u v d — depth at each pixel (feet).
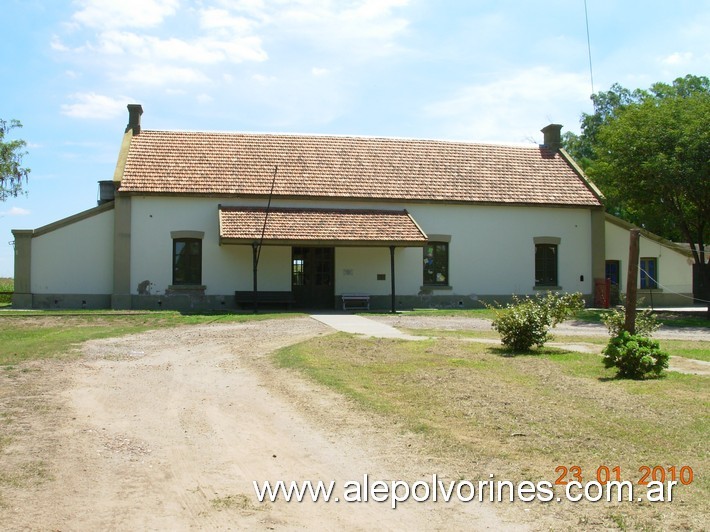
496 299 96.32
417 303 94.07
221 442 26.17
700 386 35.42
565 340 57.72
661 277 107.96
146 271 86.58
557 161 106.22
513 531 18.11
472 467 22.88
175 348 52.11
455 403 31.42
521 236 97.55
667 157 83.05
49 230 86.48
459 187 96.53
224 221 83.61
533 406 30.78
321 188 91.50
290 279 90.27
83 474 22.16
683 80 125.49
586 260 99.71
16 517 18.49
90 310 83.51
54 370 41.16
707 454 23.79
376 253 93.30
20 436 26.32
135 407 31.89
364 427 27.86
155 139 95.14
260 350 50.52
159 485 21.39
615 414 29.22
